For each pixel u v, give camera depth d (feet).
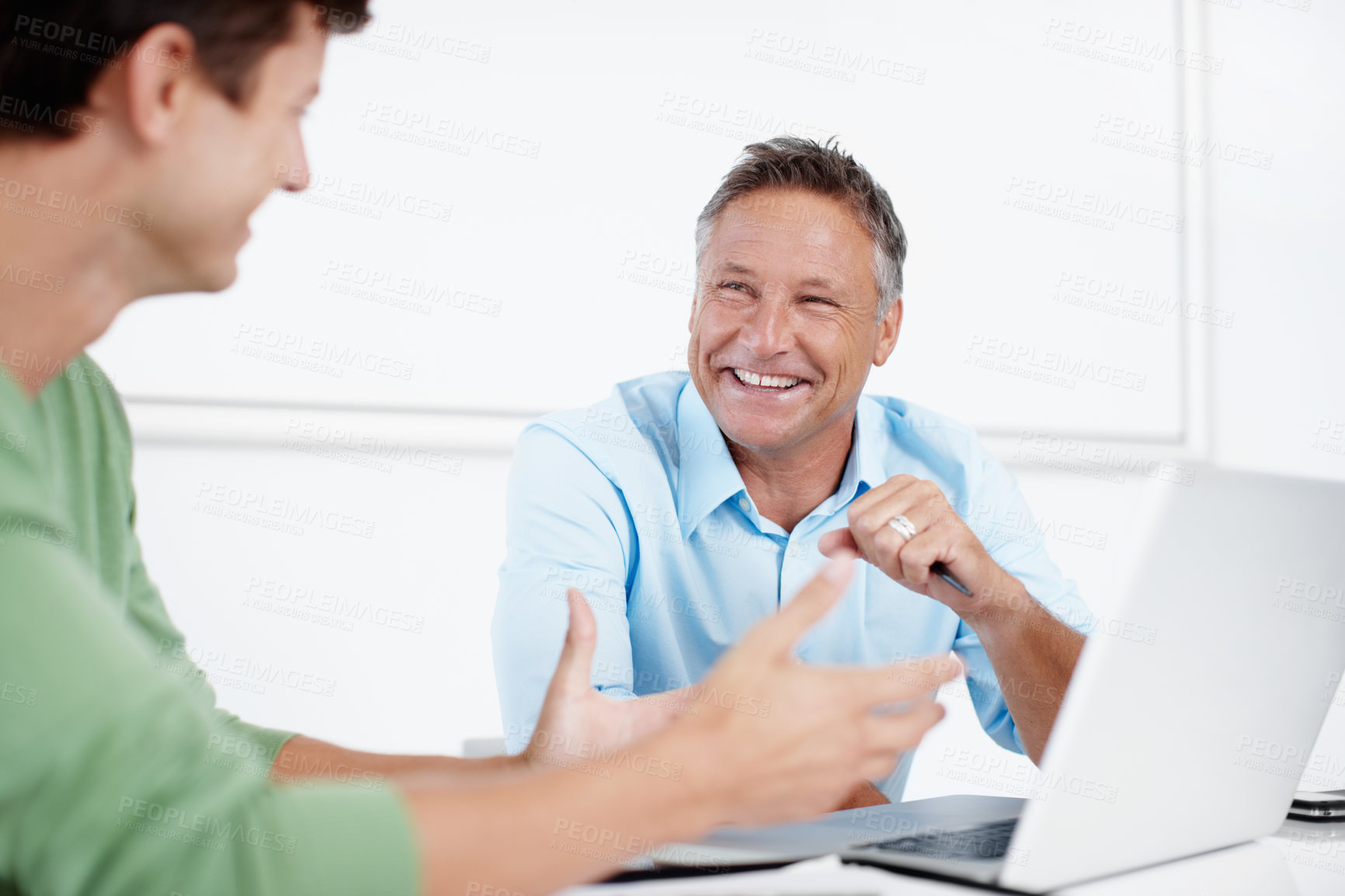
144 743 1.47
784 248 4.64
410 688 9.33
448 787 1.64
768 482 5.10
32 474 1.59
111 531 2.60
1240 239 12.15
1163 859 2.48
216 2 1.72
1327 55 12.37
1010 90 11.13
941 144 10.95
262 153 1.86
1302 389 12.38
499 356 9.51
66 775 1.43
